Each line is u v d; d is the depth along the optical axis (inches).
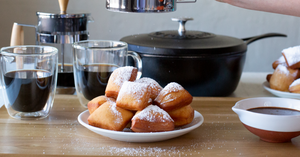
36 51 36.9
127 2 34.3
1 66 35.0
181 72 40.1
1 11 60.4
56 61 36.4
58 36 41.1
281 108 33.6
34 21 61.4
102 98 33.3
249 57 68.4
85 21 42.3
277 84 43.1
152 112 31.3
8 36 61.4
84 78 37.1
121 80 33.8
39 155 30.4
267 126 31.4
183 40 41.5
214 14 64.1
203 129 34.3
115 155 30.5
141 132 31.5
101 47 36.9
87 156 30.4
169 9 34.8
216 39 42.7
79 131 33.6
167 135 31.2
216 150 31.3
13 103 35.0
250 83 48.5
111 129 31.6
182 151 31.1
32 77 34.7
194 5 63.4
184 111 32.7
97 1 61.9
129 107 31.8
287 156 30.8
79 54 36.9
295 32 66.1
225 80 41.3
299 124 31.0
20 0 60.3
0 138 32.3
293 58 42.8
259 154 30.9
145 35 44.3
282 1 38.2
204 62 39.9
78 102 39.4
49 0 60.6
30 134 33.0
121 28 63.9
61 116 36.3
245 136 33.3
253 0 39.1
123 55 37.8
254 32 65.7
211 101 39.9
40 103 35.3
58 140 32.2
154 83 34.5
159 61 40.1
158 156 30.5
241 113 32.0
